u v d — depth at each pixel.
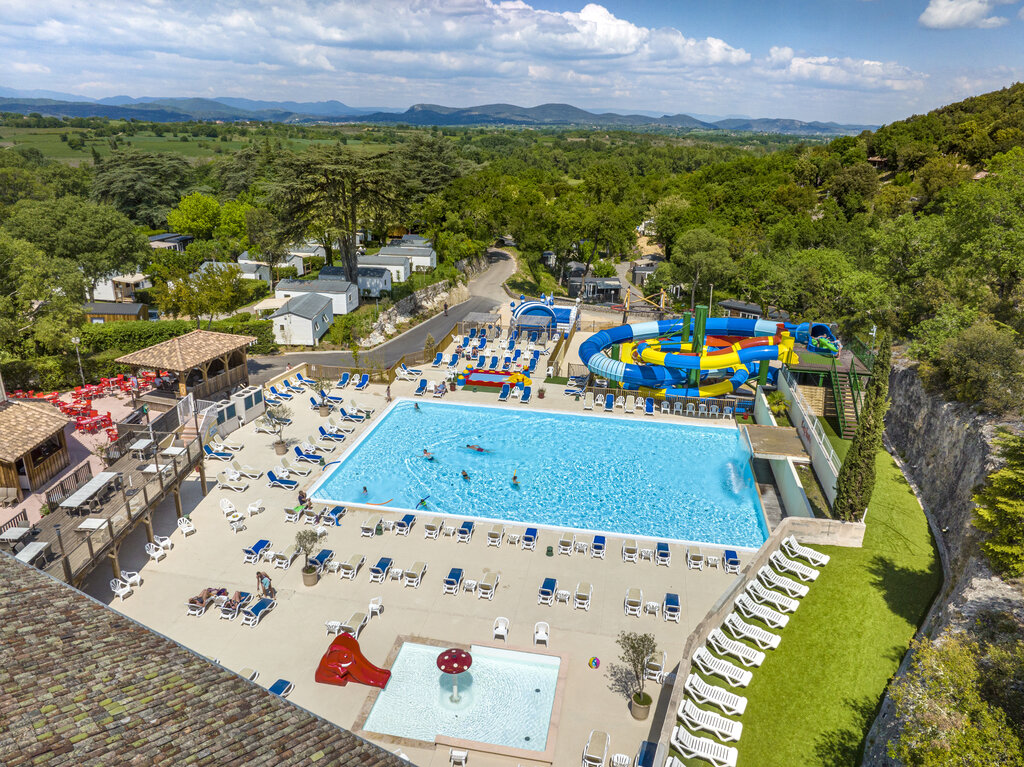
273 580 23.44
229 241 94.19
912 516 29.00
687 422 39.53
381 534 26.59
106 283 71.00
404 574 23.28
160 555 24.48
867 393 25.69
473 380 45.66
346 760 9.37
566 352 51.88
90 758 7.80
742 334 42.75
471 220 100.75
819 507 28.67
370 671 18.75
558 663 19.61
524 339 56.53
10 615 10.73
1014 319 37.62
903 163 115.56
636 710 17.39
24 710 8.37
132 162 116.56
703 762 16.42
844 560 25.47
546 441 37.62
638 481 33.09
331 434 36.09
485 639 20.45
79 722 8.41
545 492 31.80
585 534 26.98
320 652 19.92
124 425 30.67
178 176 124.19
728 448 37.12
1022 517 18.75
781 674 19.61
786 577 23.81
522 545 25.89
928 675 14.55
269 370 51.41
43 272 42.56
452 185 112.31
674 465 34.94
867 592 23.53
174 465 26.55
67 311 42.59
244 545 25.58
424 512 28.34
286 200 67.75
